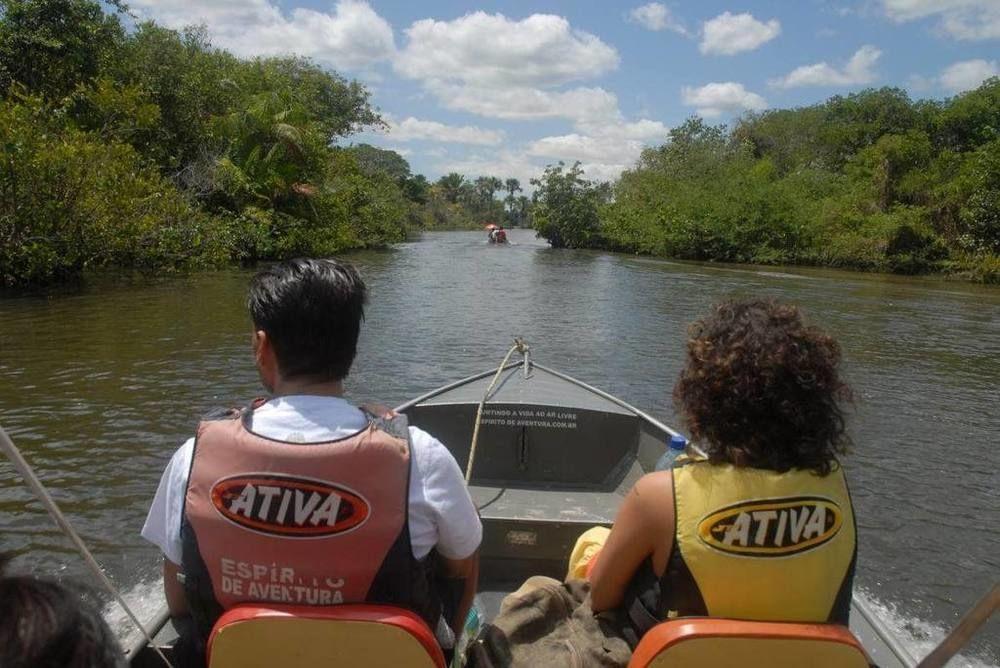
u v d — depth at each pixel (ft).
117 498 18.53
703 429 6.25
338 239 98.89
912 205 113.09
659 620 6.34
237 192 82.84
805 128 184.14
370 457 5.86
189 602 6.15
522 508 13.73
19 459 4.43
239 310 43.80
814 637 5.63
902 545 18.13
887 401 30.22
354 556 5.84
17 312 42.19
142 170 61.26
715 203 117.39
